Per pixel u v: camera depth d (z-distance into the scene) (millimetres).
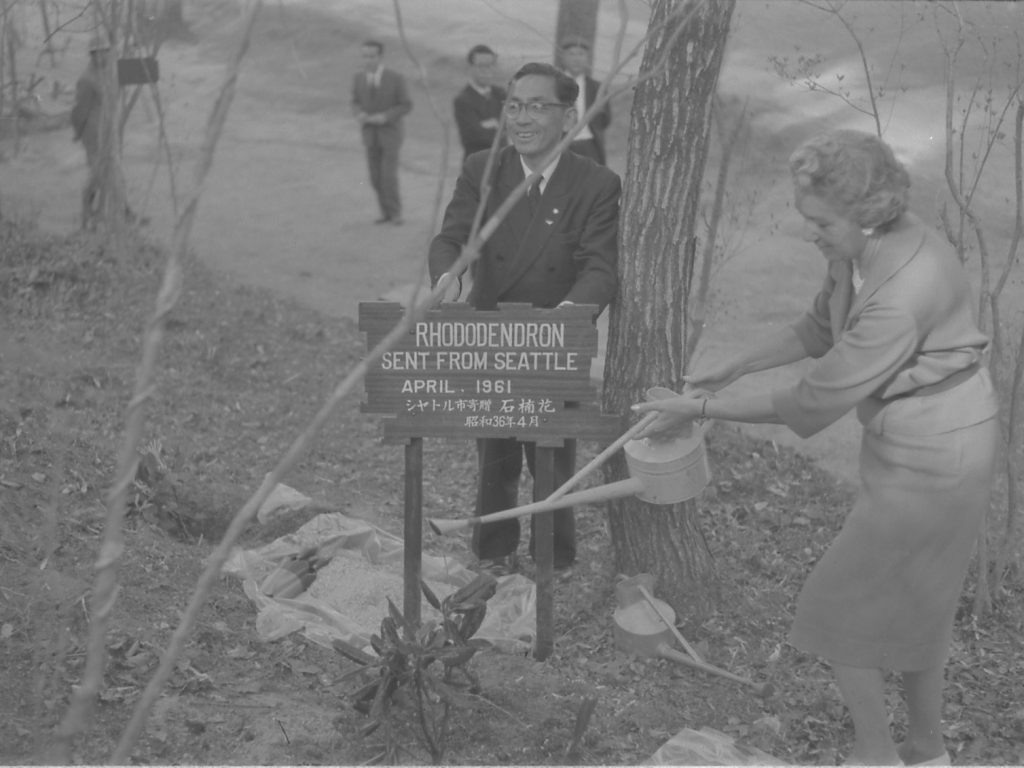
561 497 3857
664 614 4207
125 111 5547
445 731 3477
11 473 4828
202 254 10477
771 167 10461
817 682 4094
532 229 4379
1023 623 4594
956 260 3119
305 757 3463
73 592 4082
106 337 7141
